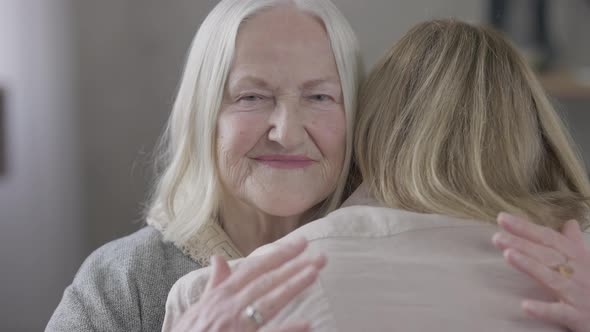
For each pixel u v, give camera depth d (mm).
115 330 1178
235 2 1166
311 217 1278
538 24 3207
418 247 942
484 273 918
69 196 3152
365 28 3488
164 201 1263
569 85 2941
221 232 1262
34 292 2984
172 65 3576
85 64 3246
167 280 1220
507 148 1062
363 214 981
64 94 3119
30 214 2963
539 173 1158
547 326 885
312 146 1168
